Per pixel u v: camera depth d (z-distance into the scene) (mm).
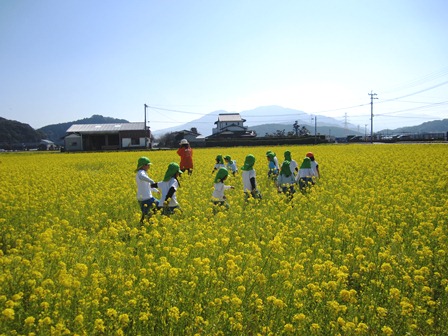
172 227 9547
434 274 6230
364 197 12469
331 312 5059
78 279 6000
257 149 50312
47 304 5023
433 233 7730
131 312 5238
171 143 89688
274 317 5164
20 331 4848
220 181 12070
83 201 12867
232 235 8758
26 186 16562
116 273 6203
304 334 4824
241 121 95312
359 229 8828
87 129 80500
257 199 12398
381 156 28281
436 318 5191
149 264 6277
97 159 38219
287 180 14086
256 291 5898
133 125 82375
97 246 8594
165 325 5043
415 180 15430
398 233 8414
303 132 112875
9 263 6574
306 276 6395
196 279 5949
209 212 11086
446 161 21906
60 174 22250
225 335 4879
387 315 5102
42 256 7324
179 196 13625
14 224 10305
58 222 10312
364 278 6430
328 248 7664
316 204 11672
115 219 11562
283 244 7793
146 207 10828
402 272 6387
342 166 21906
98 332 4816
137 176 10867
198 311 5227
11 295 5645
